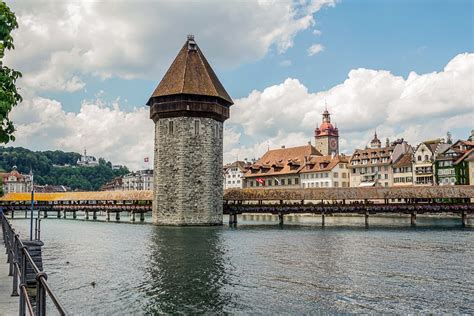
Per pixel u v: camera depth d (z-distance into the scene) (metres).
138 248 33.03
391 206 56.31
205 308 16.53
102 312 16.02
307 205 57.56
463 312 15.89
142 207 69.25
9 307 8.59
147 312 16.05
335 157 100.44
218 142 55.22
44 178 199.50
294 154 107.81
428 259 27.27
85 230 50.59
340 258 27.78
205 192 53.28
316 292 18.80
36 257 16.59
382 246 34.00
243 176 111.44
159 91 54.00
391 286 19.80
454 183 83.81
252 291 19.02
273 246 34.00
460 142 87.38
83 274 22.75
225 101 56.28
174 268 24.36
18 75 11.40
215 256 28.72
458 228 51.94
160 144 54.38
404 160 92.94
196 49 56.66
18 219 78.19
